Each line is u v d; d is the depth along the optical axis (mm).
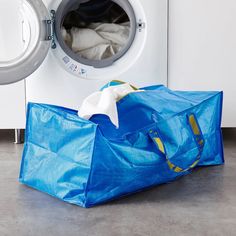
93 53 2393
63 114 1689
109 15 2479
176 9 2373
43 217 1542
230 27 2398
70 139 1657
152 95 1837
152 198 1696
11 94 2402
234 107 2447
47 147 1763
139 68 2371
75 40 2381
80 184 1616
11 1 2307
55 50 2324
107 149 1600
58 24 2309
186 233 1416
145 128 1696
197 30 2393
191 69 2416
